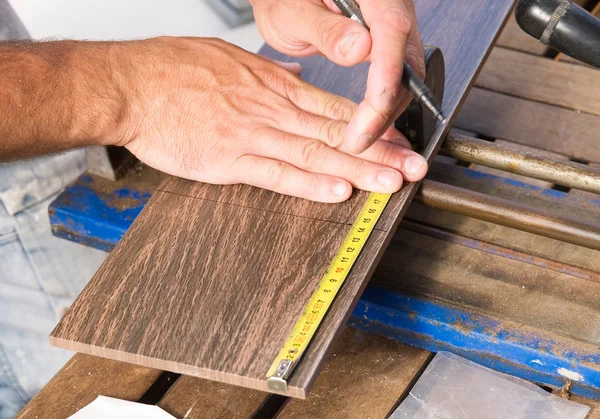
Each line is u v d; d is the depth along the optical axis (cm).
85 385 125
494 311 125
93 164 154
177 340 100
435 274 131
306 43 128
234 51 132
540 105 188
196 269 110
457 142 133
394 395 120
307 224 114
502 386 120
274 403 124
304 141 120
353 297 102
